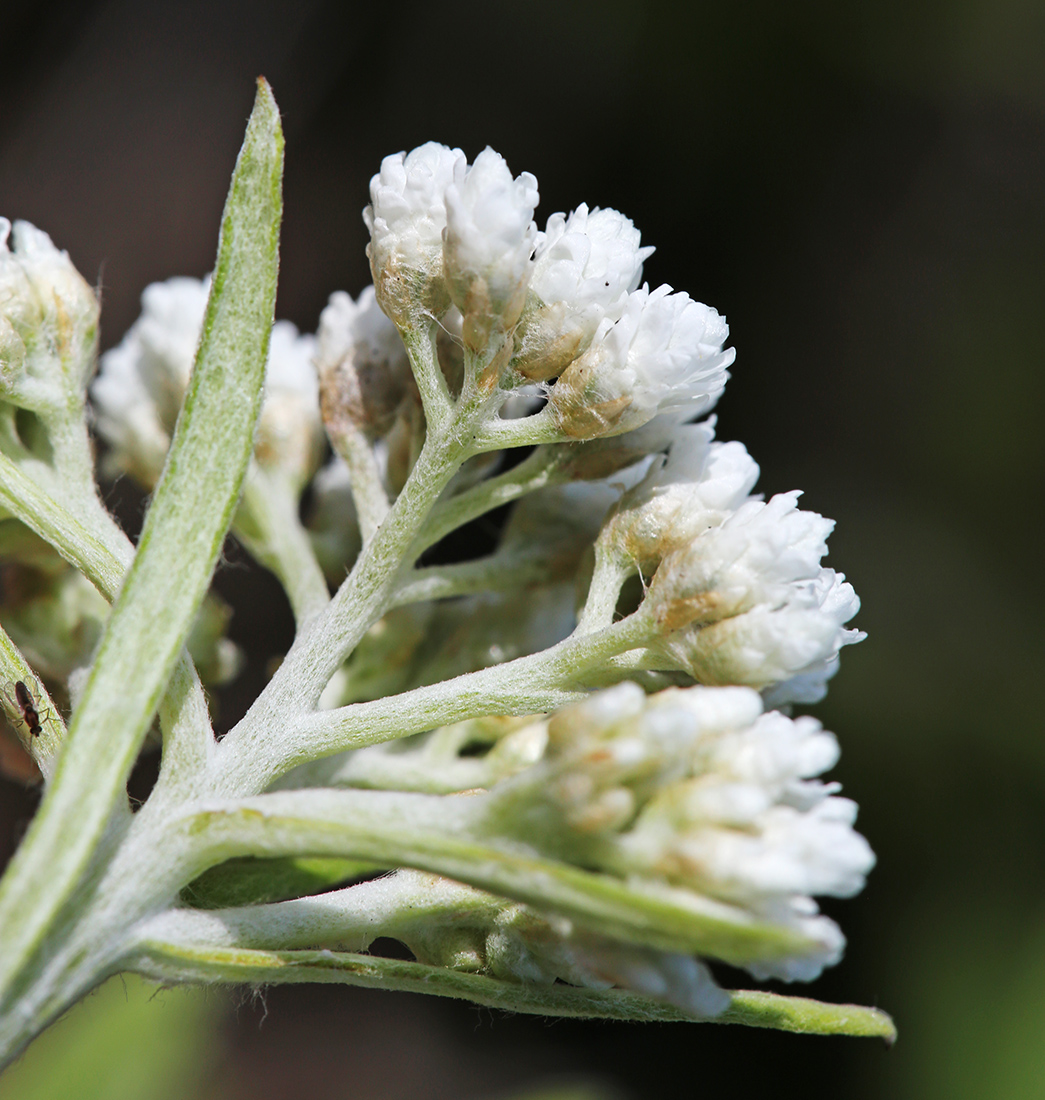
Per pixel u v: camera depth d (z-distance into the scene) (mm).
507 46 389
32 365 164
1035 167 379
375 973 153
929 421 373
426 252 159
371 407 168
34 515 157
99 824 146
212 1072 337
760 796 147
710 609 156
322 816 149
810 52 368
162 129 382
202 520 151
